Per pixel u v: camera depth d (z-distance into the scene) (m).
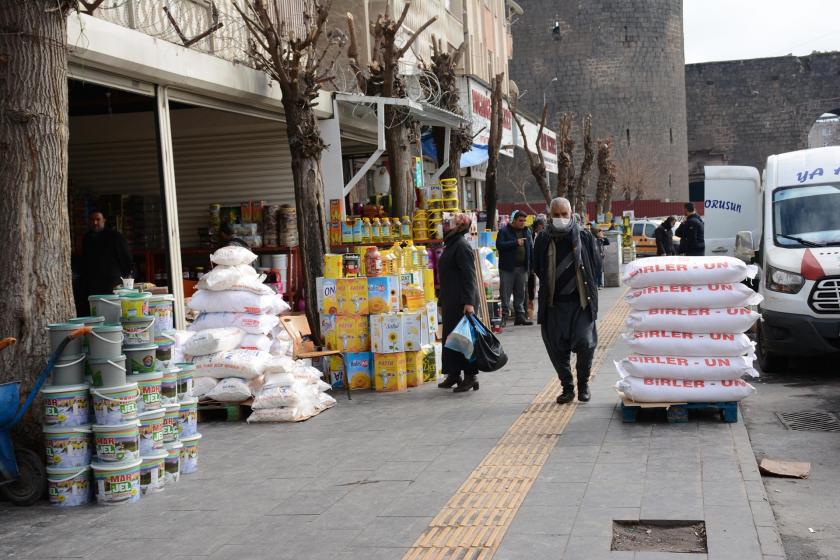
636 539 5.59
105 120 16.23
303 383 10.22
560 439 8.22
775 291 11.81
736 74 96.75
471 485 6.86
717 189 17.36
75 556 5.85
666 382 8.65
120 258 13.25
